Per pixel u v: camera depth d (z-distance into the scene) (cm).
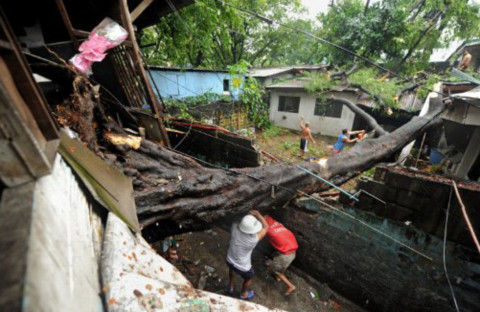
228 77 1162
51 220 80
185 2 462
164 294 121
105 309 104
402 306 333
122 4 325
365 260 352
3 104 70
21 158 78
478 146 418
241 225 339
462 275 274
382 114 988
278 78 1423
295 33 1430
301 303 387
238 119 1166
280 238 376
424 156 864
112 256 123
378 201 320
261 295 398
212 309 126
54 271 69
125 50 373
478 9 936
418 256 303
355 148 467
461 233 265
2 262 57
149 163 289
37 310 53
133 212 187
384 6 1038
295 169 357
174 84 926
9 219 68
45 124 108
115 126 324
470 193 248
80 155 160
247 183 313
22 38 360
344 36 1146
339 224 362
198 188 276
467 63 895
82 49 276
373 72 1123
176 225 272
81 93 259
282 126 1395
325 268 404
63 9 272
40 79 273
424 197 282
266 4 1259
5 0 329
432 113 616
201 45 698
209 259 459
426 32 1003
